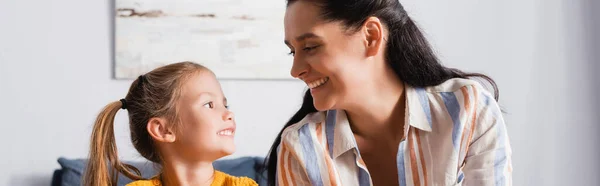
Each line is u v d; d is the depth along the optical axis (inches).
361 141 49.7
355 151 48.5
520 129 117.1
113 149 55.2
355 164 49.4
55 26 105.3
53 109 105.3
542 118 117.8
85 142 106.1
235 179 55.7
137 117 55.5
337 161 49.2
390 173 50.5
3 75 103.7
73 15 105.7
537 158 117.8
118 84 106.9
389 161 50.2
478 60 115.6
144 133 55.3
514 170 117.1
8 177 104.0
